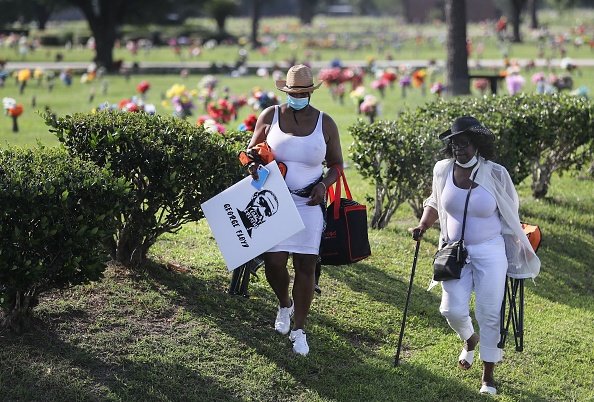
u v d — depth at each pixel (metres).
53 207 10.70
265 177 11.52
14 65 81.44
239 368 11.61
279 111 11.87
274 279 12.14
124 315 12.27
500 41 113.31
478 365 12.92
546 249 19.03
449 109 20.44
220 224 11.70
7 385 10.32
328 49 112.50
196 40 119.50
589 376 13.15
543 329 14.73
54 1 88.50
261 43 122.38
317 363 12.09
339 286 14.92
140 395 10.63
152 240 13.68
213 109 29.58
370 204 20.61
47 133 33.12
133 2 81.12
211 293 13.51
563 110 20.88
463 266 11.64
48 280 11.13
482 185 11.62
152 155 12.88
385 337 13.48
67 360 10.95
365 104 33.50
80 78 68.50
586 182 24.89
